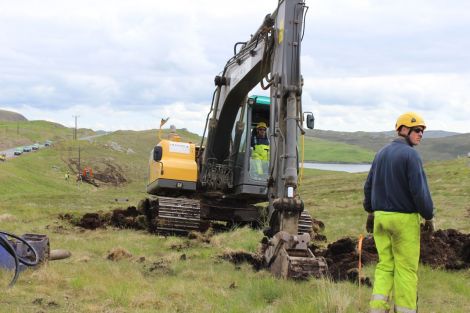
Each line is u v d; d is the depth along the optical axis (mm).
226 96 14664
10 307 6387
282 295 7465
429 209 5629
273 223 9922
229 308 6875
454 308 7418
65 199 41281
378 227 5895
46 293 7305
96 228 16859
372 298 5824
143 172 156750
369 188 6168
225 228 17359
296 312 6520
